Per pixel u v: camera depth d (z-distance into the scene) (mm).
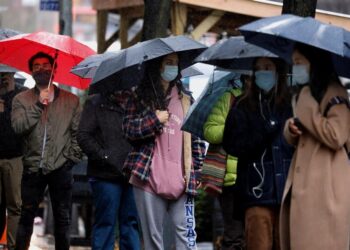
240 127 15047
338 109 13922
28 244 19656
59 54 20641
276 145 15031
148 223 16844
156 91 16812
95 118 18719
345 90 14195
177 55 16906
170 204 17016
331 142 13852
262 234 14969
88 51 19922
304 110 13977
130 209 18969
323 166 14016
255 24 13930
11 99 21188
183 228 16938
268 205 14961
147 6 21125
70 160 19422
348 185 14039
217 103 17016
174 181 16688
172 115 16891
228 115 15203
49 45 19469
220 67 16781
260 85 15227
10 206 21594
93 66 18703
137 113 16812
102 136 18750
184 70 19016
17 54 20797
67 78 20953
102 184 18703
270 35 14555
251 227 15047
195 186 16906
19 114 19078
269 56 15203
